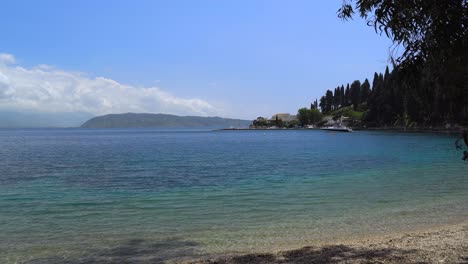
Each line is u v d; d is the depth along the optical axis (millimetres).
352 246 11062
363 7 5688
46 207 18906
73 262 10555
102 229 14320
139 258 10859
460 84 4820
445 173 31297
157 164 43031
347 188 24047
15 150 71875
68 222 15547
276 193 22422
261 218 15898
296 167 38719
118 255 11156
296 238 12766
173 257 10906
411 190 22828
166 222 15391
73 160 48969
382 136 129500
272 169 37000
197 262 10008
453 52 4832
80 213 17375
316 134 175750
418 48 5047
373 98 198875
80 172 35500
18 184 27766
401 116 167250
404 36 5277
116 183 27969
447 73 4910
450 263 8758
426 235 12203
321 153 59312
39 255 11211
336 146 78750
